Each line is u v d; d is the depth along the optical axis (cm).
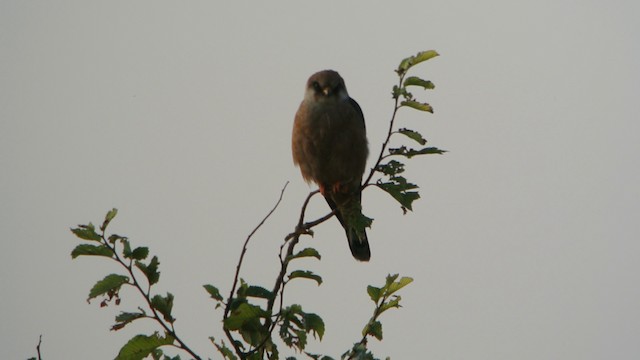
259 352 814
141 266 792
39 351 829
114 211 794
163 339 793
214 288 829
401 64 968
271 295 841
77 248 780
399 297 850
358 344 814
